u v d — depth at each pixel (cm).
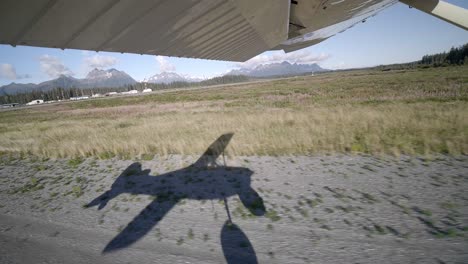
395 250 272
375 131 820
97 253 321
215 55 298
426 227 310
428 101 1459
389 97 1823
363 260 261
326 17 396
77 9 105
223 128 1117
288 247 295
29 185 668
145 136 1113
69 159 906
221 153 763
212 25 200
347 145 712
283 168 594
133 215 425
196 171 633
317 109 1516
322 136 820
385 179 474
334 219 350
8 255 335
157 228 371
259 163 648
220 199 455
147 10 134
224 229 350
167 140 961
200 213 407
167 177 612
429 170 497
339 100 1983
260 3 192
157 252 309
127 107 3503
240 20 216
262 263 272
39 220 441
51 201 534
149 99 5144
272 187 489
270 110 1709
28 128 2216
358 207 378
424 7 418
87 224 407
